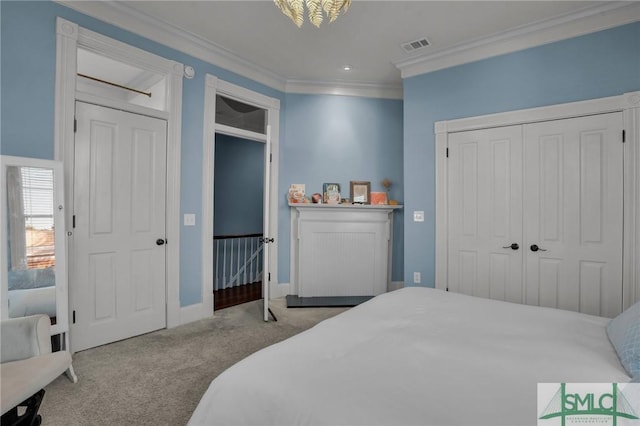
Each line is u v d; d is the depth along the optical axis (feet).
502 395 3.12
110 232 9.22
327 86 14.80
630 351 3.70
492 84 10.69
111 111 9.25
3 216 7.04
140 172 9.86
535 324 5.20
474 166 11.03
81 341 8.66
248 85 13.07
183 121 10.93
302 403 3.11
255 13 9.58
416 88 12.20
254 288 16.89
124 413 6.05
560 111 9.57
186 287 11.10
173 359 8.27
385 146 15.10
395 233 15.03
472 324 5.20
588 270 9.22
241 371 3.72
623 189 8.75
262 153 21.25
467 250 11.16
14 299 7.11
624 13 8.72
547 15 9.35
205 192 11.55
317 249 14.08
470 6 9.00
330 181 14.82
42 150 8.00
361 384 3.32
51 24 8.14
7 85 7.54
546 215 9.84
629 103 8.64
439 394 3.13
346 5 4.82
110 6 9.05
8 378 4.90
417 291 7.38
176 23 10.17
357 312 5.90
